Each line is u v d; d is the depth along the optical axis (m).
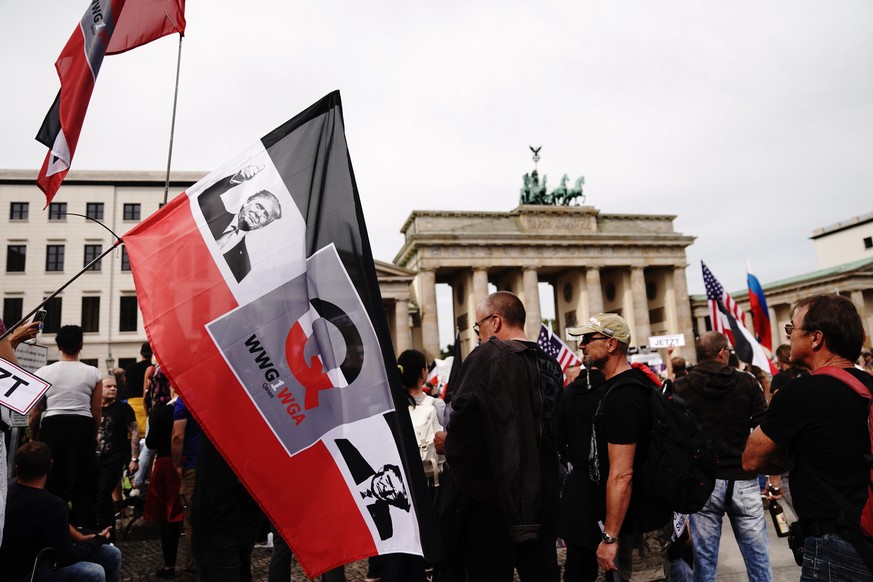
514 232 84.62
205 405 5.09
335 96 5.72
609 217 92.50
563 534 6.32
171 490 10.86
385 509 4.91
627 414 5.50
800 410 4.41
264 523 7.75
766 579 7.53
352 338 5.22
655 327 96.00
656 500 5.46
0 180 69.19
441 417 11.12
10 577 6.55
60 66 8.52
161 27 8.77
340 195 5.47
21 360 9.76
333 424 5.13
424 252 81.75
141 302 5.35
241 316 5.29
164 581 10.66
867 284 88.94
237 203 5.57
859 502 4.09
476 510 5.48
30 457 6.88
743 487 7.66
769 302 100.81
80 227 70.00
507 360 5.45
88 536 7.79
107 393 13.08
